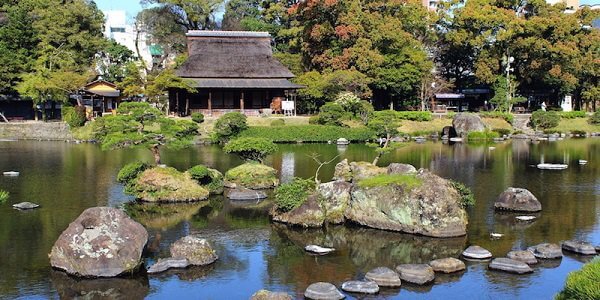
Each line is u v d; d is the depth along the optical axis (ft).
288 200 74.33
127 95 191.31
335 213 74.08
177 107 190.19
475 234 68.39
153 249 62.85
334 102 181.78
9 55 189.98
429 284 52.65
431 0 333.42
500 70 233.35
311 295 49.03
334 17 215.51
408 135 183.73
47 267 56.75
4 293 50.55
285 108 194.29
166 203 84.99
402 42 209.87
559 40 219.61
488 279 53.78
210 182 92.38
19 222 73.00
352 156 135.13
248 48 211.20
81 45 210.18
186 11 254.06
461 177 107.45
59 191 92.17
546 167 119.24
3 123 179.11
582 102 253.85
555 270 55.83
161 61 257.75
